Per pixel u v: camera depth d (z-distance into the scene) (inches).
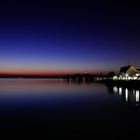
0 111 981.2
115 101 1355.8
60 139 549.6
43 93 2042.3
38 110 1003.9
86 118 803.4
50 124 713.0
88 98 1558.8
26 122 743.7
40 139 552.7
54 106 1140.5
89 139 547.2
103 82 5260.8
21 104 1234.6
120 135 577.6
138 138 551.5
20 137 569.0
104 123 716.7
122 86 3029.0
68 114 887.7
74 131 621.6
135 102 1300.4
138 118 796.0
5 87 3272.6
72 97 1643.7
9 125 702.5
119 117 815.1
